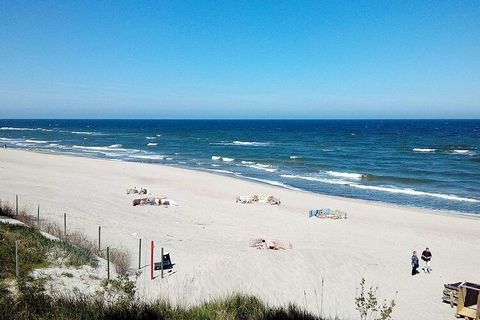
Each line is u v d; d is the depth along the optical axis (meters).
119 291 9.98
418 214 27.86
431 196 34.66
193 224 23.42
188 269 14.96
